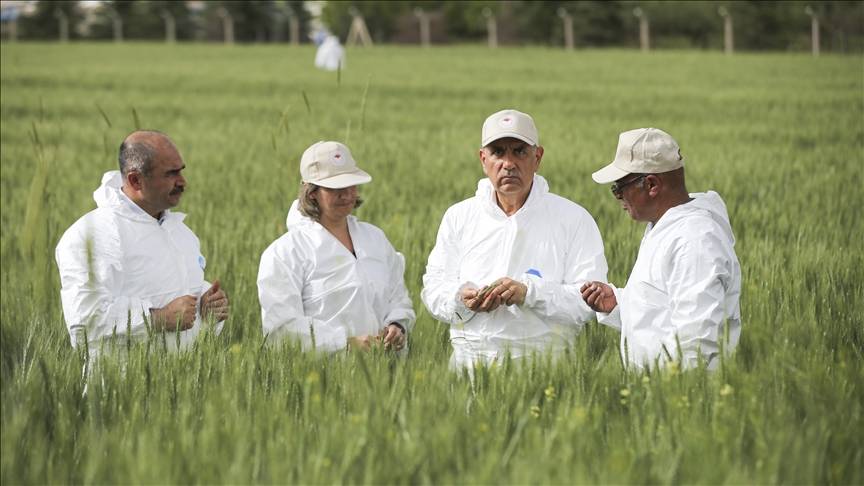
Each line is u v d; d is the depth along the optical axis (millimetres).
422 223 9359
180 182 4852
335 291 4977
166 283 4906
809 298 5742
